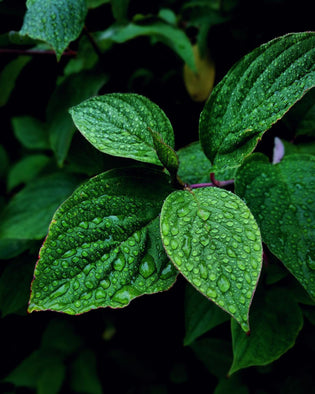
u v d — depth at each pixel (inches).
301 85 12.7
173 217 12.2
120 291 12.2
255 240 11.9
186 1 19.9
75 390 23.3
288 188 13.5
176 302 18.2
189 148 14.9
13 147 30.3
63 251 12.1
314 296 12.6
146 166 13.7
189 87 18.2
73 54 17.4
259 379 17.0
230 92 13.3
